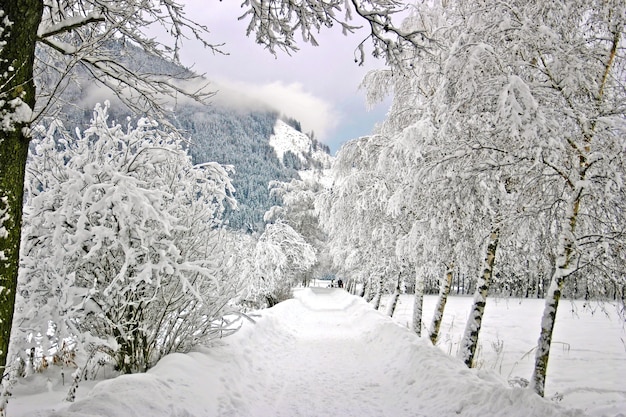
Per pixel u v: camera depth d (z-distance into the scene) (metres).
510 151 6.64
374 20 4.09
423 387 6.45
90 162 6.18
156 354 6.70
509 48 6.56
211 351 7.03
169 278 6.30
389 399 6.36
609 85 6.37
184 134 4.79
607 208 6.07
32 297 4.99
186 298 6.52
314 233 36.03
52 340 4.86
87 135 6.24
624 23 6.02
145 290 6.13
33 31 3.11
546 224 6.80
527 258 8.18
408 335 9.51
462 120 7.05
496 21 6.45
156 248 5.89
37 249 5.50
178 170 7.01
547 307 6.22
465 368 6.92
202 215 6.79
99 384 4.43
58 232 5.26
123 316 5.93
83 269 5.89
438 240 9.20
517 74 6.41
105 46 4.04
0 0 2.94
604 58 6.26
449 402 5.65
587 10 6.30
